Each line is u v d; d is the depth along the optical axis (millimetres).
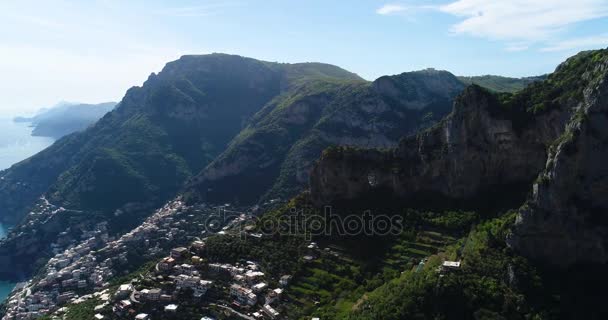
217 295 160375
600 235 113625
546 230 118250
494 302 110375
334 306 137375
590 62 136125
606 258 112812
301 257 164875
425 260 138875
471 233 139750
